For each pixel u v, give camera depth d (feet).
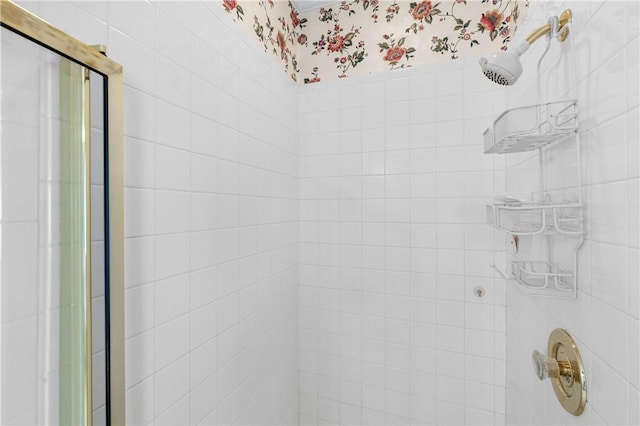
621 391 1.86
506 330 4.60
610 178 1.95
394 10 5.32
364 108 5.35
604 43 1.99
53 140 1.69
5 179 1.50
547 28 2.58
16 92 1.53
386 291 5.24
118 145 2.04
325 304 5.61
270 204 4.75
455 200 4.84
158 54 2.73
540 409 3.29
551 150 2.90
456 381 4.88
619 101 1.85
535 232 2.36
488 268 4.70
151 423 2.67
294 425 5.57
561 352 2.70
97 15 2.21
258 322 4.41
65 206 1.76
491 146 2.95
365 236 5.36
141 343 2.58
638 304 1.71
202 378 3.30
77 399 1.81
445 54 5.00
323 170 5.60
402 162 5.12
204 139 3.32
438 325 4.97
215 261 3.51
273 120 4.85
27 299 1.58
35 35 1.57
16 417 1.53
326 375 5.61
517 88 3.97
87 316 1.87
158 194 2.74
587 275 2.25
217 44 3.55
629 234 1.77
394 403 5.21
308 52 5.85
